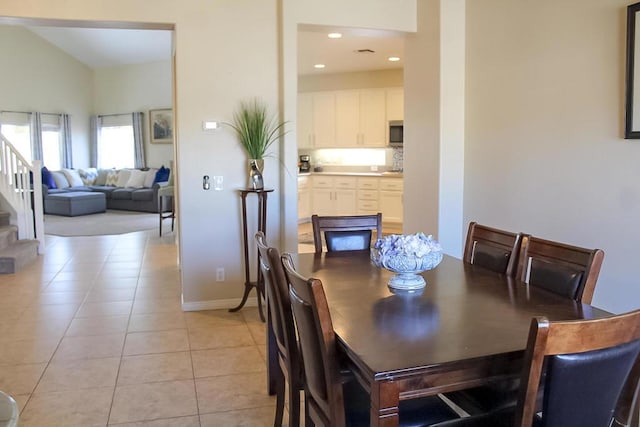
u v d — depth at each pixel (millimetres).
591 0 3387
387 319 1873
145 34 10078
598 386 1398
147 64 11797
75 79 12117
